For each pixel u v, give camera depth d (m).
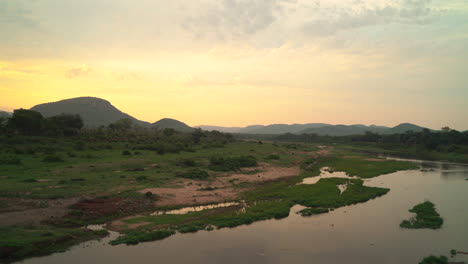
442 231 25.45
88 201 29.22
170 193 34.91
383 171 61.03
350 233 24.86
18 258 18.38
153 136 116.94
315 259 20.03
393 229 25.91
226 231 24.94
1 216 23.61
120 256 19.67
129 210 28.73
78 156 58.88
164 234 23.36
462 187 45.22
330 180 48.19
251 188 41.28
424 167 72.25
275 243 22.58
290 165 66.19
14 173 39.72
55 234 21.38
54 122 104.19
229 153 78.88
